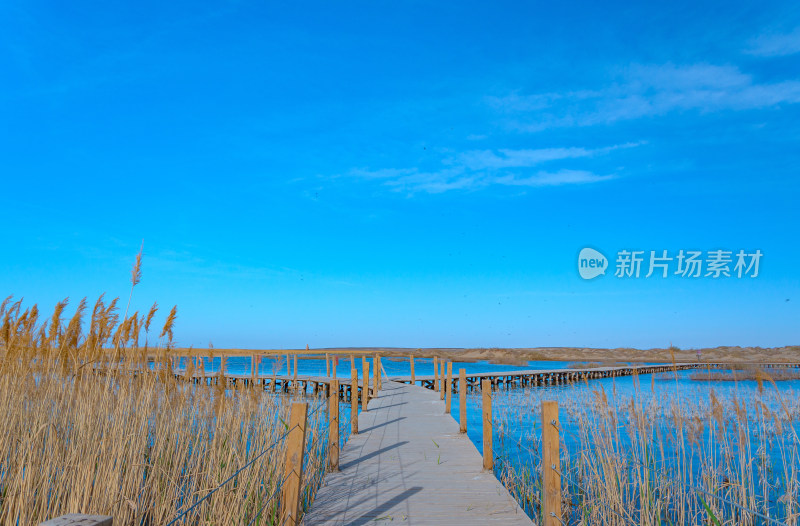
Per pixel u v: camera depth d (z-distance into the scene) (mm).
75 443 4836
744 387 22141
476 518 4824
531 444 10164
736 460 7949
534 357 58344
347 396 19359
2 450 4602
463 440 8430
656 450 8438
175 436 5824
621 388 22797
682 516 5859
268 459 5703
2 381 5703
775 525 5625
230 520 4520
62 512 4125
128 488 4500
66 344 5934
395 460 7051
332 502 5289
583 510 6000
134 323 6094
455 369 47344
